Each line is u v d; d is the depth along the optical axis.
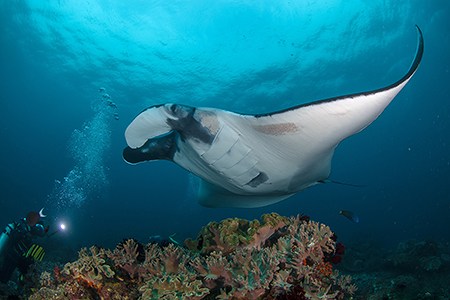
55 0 15.28
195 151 2.88
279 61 19.70
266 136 2.69
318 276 2.23
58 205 28.36
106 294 2.21
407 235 20.03
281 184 3.26
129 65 20.03
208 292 1.92
